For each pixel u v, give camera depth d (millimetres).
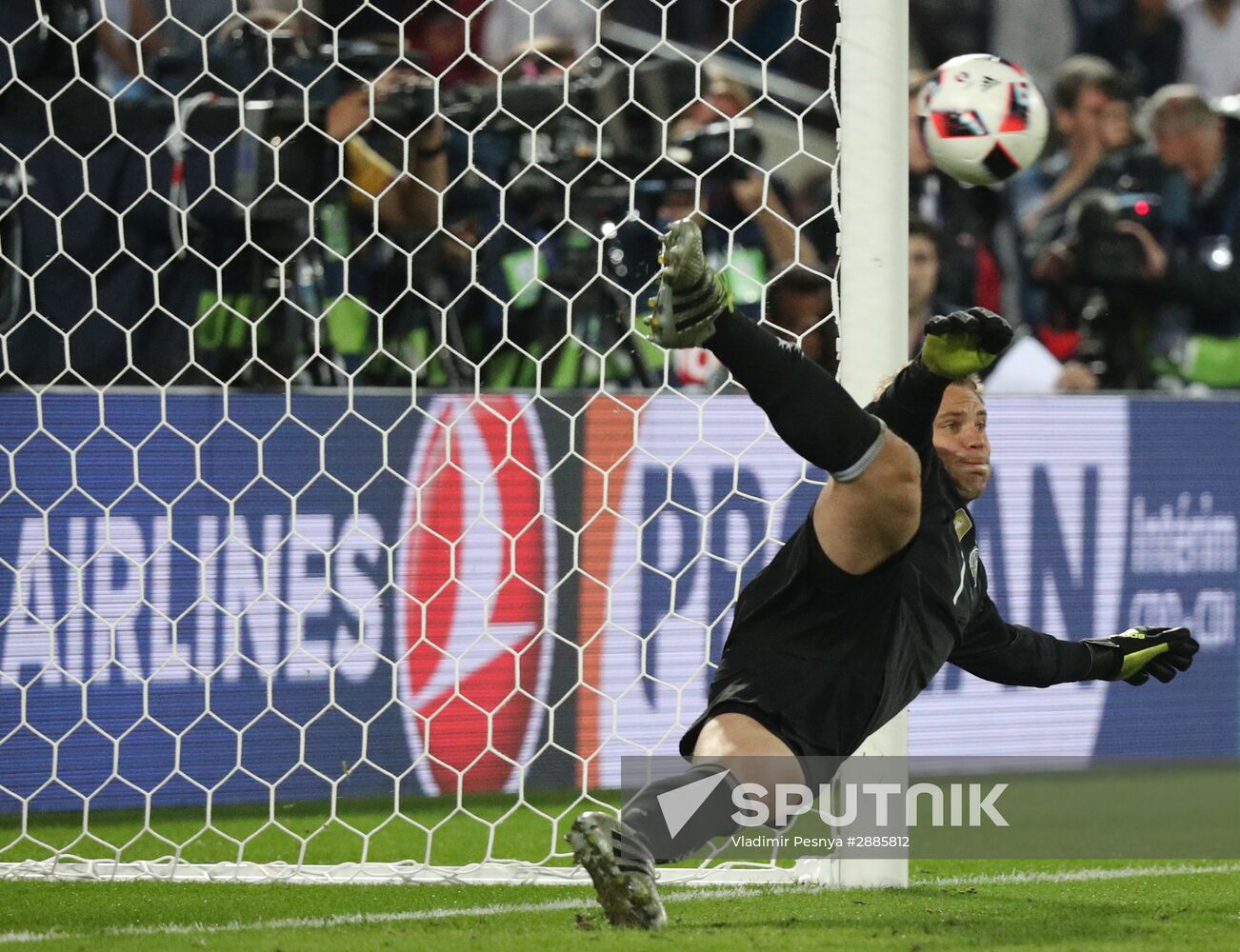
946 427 11211
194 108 18609
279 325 18531
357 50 19375
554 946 9586
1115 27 30344
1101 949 9688
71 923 11953
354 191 19281
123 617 16141
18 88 18281
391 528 16812
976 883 13844
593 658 17016
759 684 10141
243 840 16172
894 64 13359
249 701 16391
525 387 19672
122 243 16625
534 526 17047
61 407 16078
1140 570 19312
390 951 9719
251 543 16469
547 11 25688
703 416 17188
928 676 10758
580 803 17359
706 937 9906
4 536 15961
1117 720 18844
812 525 10141
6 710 15930
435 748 16766
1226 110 25484
